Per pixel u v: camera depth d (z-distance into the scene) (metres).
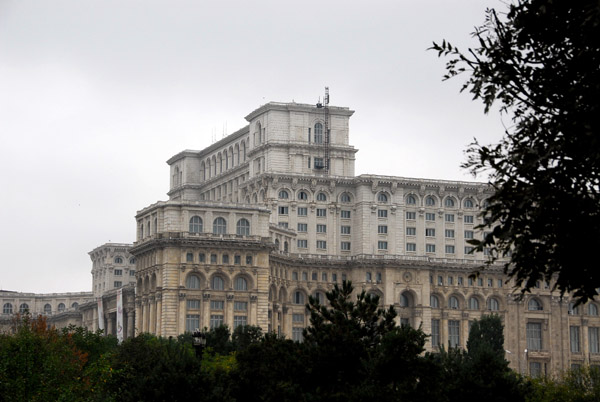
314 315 111.50
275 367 108.06
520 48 56.50
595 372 147.62
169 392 105.12
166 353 138.88
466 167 58.09
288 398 102.31
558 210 54.75
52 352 136.62
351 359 104.94
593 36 52.66
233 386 109.62
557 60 55.31
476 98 57.62
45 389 117.88
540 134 55.28
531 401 134.25
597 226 53.72
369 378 103.00
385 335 105.75
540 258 56.66
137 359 160.75
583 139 52.78
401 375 103.19
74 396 119.94
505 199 56.31
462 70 58.94
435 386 104.38
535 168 55.19
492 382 108.25
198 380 106.06
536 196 55.16
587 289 55.94
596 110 52.16
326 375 104.81
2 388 115.38
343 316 107.56
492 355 113.12
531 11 55.31
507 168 56.44
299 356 106.94
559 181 54.59
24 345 121.19
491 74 56.81
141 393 107.31
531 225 55.88
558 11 54.59
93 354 179.12
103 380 136.12
